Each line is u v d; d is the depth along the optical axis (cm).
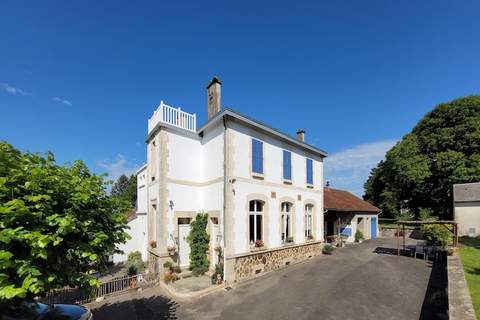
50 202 408
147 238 1493
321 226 1770
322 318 764
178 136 1315
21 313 452
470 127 2748
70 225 389
